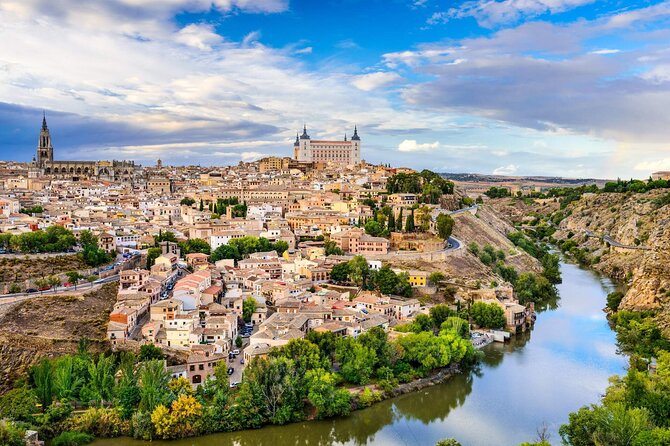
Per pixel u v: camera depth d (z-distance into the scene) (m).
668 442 158.50
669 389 190.50
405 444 196.88
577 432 175.75
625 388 195.12
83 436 192.12
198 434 198.62
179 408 198.25
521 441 196.88
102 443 193.38
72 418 199.38
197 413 199.88
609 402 186.62
